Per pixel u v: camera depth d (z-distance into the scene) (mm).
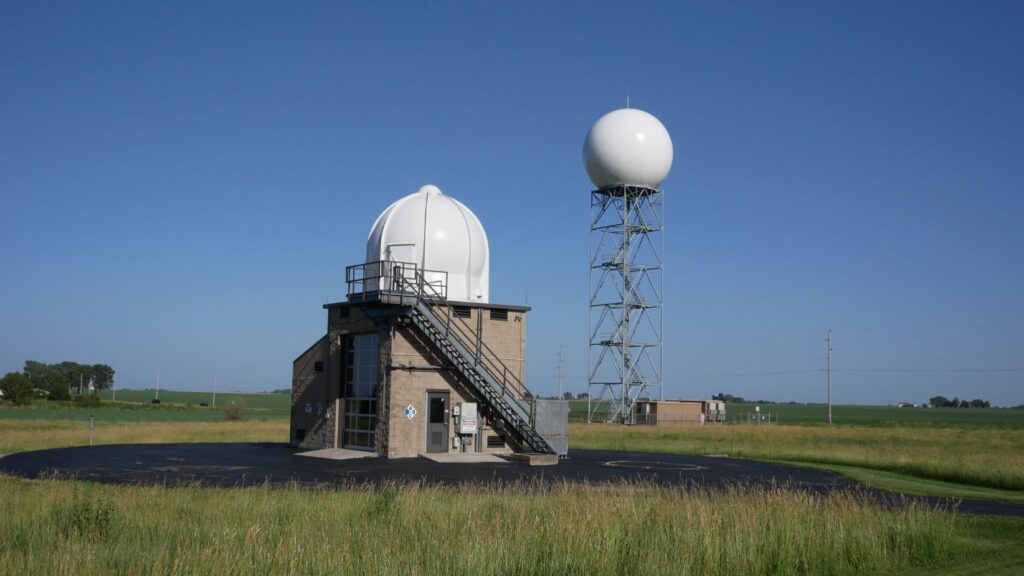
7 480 22266
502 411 35750
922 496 24438
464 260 39344
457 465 31781
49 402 115062
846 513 15750
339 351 38906
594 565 12445
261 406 143250
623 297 73500
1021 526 18500
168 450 37250
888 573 13727
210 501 17641
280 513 16203
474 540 12688
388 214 40219
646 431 62156
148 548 12531
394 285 35125
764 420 112750
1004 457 36438
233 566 11281
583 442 48719
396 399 34812
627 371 74812
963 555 15172
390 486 21219
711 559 13195
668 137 71750
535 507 16219
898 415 162750
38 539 13375
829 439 53719
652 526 14445
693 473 30328
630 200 73000
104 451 36156
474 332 37062
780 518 15023
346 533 13398
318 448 39344
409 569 11594
